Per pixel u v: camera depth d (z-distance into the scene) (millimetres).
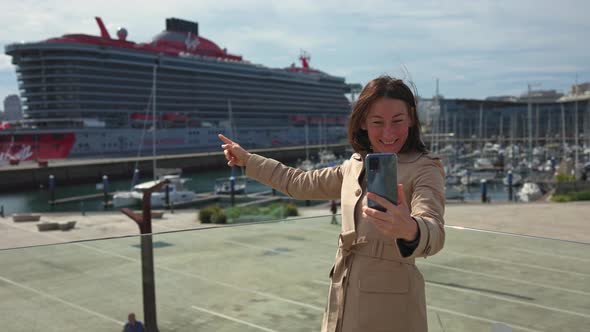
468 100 108188
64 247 2709
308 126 98562
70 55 63688
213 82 81125
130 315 2826
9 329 2623
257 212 22953
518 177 46812
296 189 1995
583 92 126688
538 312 2613
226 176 62844
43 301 2682
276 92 92000
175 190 37875
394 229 1192
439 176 1564
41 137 64500
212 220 21734
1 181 46812
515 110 107500
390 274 1614
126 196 37469
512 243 2719
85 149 65438
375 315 1610
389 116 1613
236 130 84750
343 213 1751
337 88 106000
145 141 71125
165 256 2918
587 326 2525
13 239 17719
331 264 3230
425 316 1676
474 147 93250
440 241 1281
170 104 74750
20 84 65062
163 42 83812
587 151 62469
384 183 1227
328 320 1746
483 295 2727
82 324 2750
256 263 3068
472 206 21469
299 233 3199
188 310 2963
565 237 13945
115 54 67250
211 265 3018
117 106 68312
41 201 42438
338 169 1924
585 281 2533
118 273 2818
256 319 3021
